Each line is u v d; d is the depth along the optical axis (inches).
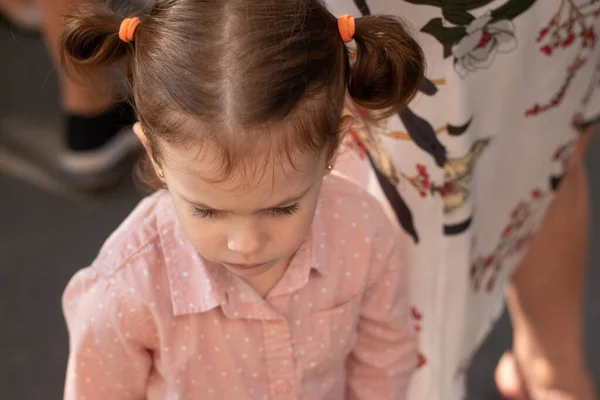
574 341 69.7
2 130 103.8
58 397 79.1
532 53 45.8
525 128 49.9
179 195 37.8
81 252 91.7
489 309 59.9
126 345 44.9
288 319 46.3
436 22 41.6
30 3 113.2
